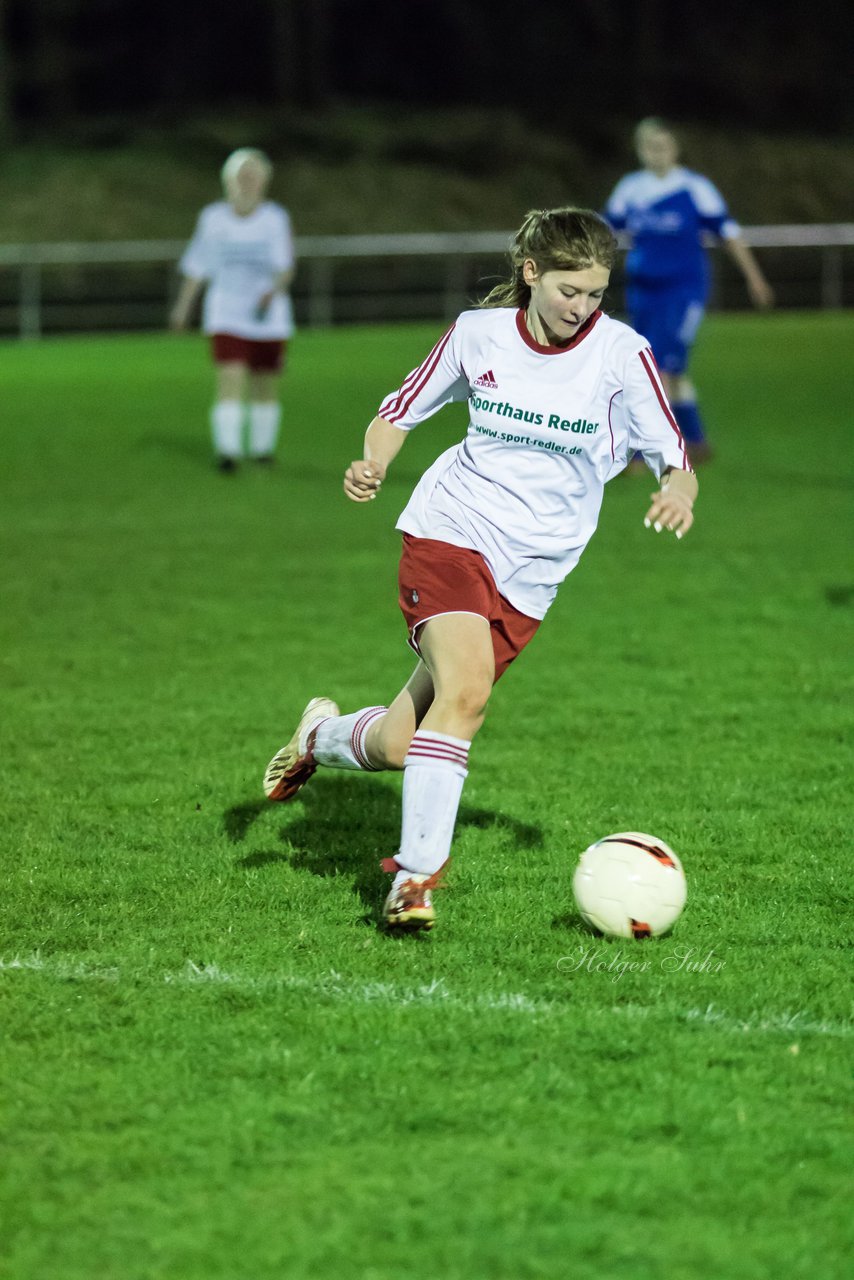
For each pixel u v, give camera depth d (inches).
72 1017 543.2
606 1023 538.6
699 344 3634.4
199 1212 427.2
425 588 610.2
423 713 631.8
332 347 3786.9
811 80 6579.7
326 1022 538.0
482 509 613.0
